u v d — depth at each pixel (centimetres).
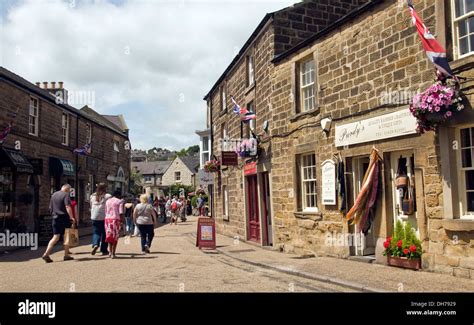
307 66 1191
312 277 796
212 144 2261
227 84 1953
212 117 2269
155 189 6325
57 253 1225
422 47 806
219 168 2042
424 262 790
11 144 1612
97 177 2634
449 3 755
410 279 724
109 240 1082
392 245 859
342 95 1016
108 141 2884
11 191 1634
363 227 935
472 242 704
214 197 2178
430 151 782
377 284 697
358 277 762
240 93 1716
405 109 828
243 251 1262
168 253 1220
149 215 1221
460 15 748
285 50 1323
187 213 4244
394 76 870
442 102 696
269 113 1347
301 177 1193
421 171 798
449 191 737
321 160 1087
